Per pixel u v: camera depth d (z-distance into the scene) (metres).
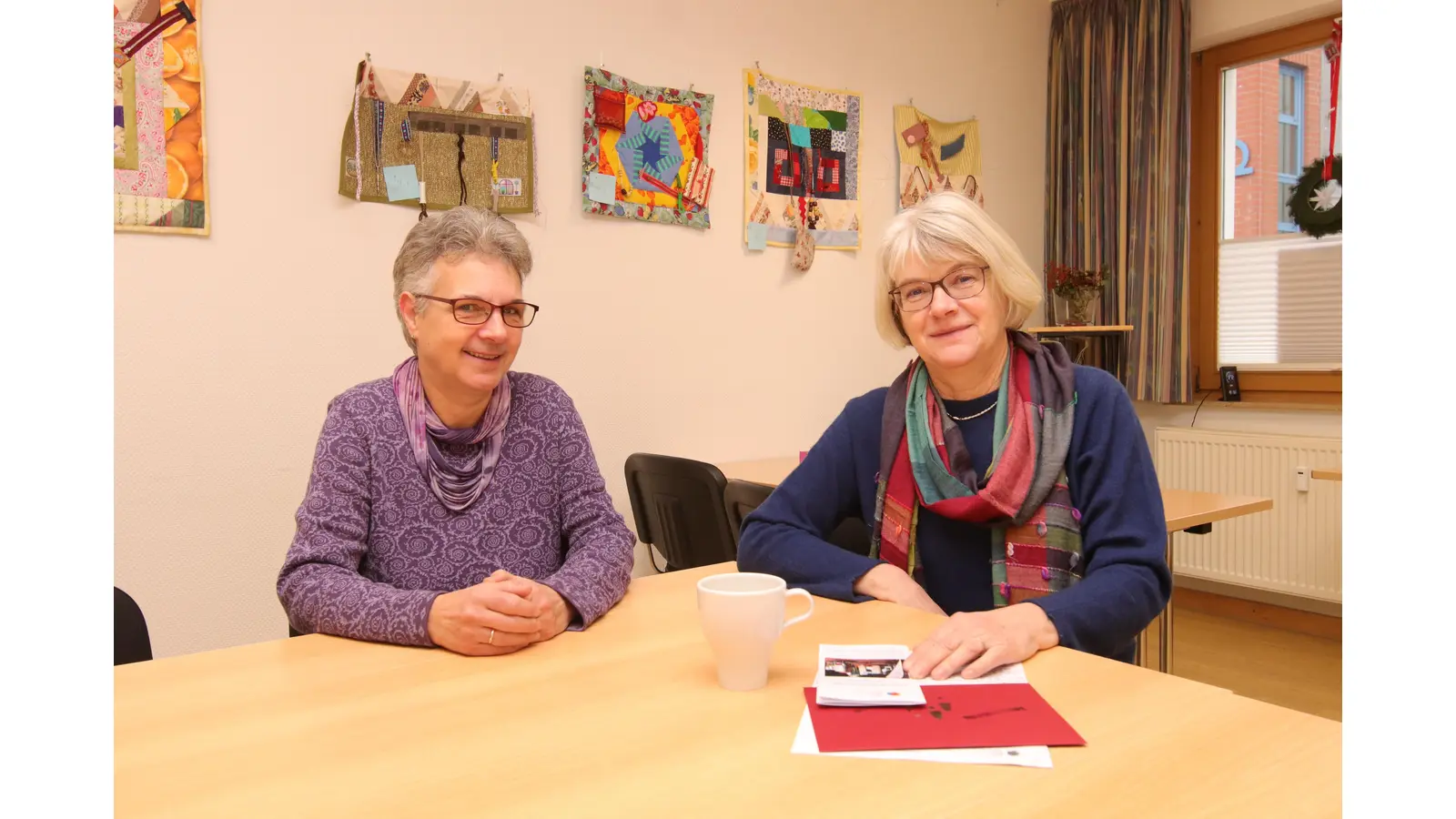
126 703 0.91
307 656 1.06
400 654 1.07
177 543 2.42
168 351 2.39
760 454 3.62
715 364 3.47
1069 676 0.96
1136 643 1.43
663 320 3.33
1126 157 4.32
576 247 3.10
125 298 2.33
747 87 3.53
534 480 1.44
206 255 2.44
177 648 2.42
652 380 3.30
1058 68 4.61
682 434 3.38
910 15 4.08
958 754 0.76
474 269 1.33
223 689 0.95
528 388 1.50
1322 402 3.96
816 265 3.79
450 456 1.40
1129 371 4.33
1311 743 0.78
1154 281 4.24
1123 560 1.28
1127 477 1.34
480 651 1.06
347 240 2.67
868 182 3.94
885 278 1.48
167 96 2.37
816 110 3.75
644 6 3.24
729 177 3.50
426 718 0.86
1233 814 0.65
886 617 1.19
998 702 0.88
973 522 1.41
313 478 1.33
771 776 0.73
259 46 2.51
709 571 1.51
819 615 1.21
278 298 2.56
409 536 1.36
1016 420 1.40
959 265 1.37
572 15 3.07
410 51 2.75
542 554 1.44
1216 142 4.29
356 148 2.66
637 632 1.15
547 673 0.99
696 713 0.87
